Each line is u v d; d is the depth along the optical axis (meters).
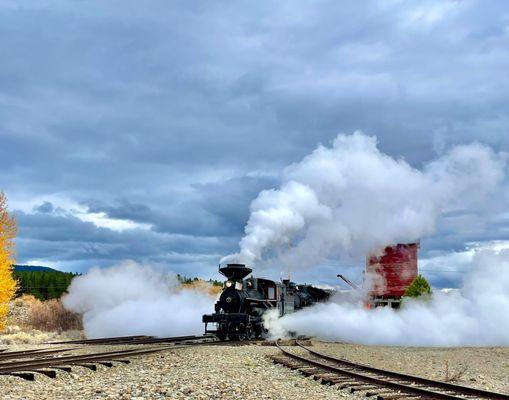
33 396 11.47
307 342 30.09
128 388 12.30
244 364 17.95
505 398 11.18
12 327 44.66
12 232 37.38
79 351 23.47
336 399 11.50
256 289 34.78
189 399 11.05
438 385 13.21
